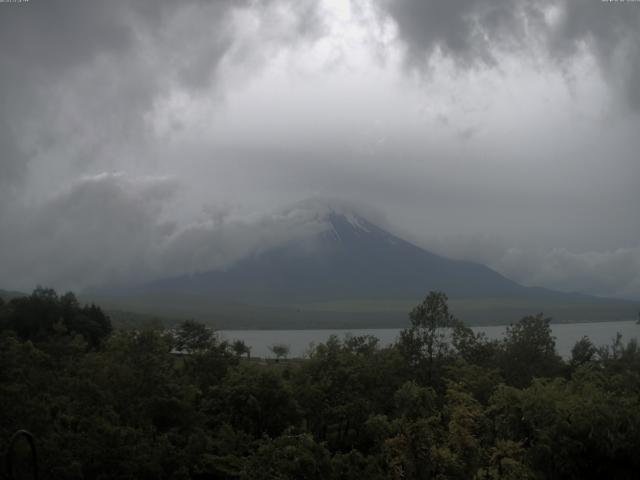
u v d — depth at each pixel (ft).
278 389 199.72
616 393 156.66
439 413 143.74
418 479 131.64
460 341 236.43
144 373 195.11
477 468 129.80
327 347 242.78
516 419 139.64
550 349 235.20
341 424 205.67
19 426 143.74
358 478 144.05
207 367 242.17
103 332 363.97
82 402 175.01
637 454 129.39
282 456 145.07
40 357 198.18
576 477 131.13
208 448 175.94
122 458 154.10
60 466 139.03
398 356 222.07
